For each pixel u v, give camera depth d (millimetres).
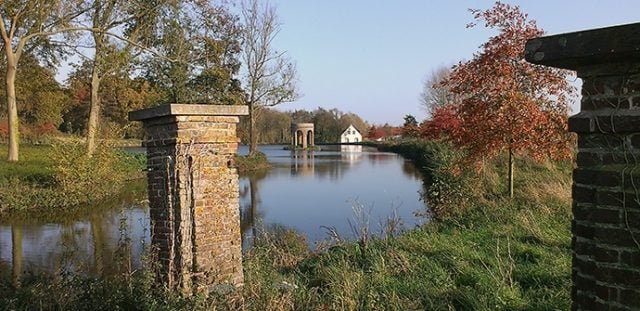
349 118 92750
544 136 10453
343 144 87000
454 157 18656
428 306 5148
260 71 38000
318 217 14508
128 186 21562
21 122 42406
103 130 23703
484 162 14219
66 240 11359
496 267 6078
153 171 5098
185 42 22422
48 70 27969
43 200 16109
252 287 4898
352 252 7766
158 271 4938
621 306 2232
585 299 2398
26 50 23141
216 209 5020
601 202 2305
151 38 23047
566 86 10570
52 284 5191
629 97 2221
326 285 6027
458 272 6164
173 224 4875
